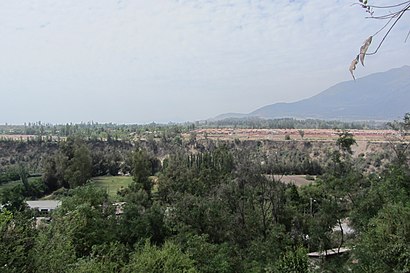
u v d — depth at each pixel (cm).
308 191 4297
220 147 5859
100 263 1664
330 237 2906
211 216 3231
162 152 10056
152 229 3048
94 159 8131
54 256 1142
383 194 2311
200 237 2609
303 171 6781
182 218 3253
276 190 3706
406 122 2758
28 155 8831
